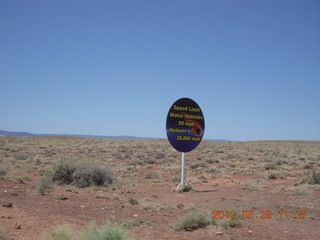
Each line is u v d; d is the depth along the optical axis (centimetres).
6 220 895
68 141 8644
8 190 1505
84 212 1116
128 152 5138
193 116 1897
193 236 843
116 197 1452
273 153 5288
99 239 634
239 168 3030
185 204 1351
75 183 1792
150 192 1714
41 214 1006
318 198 1464
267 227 942
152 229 909
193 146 1869
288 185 1912
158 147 6688
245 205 1332
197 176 2534
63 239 676
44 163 3203
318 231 899
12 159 3534
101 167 1894
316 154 5128
